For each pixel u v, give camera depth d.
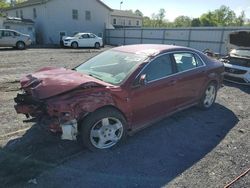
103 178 3.31
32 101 3.66
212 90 6.05
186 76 5.06
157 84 4.42
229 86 8.81
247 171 3.53
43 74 4.11
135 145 4.19
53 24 32.34
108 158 3.77
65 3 32.66
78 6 33.81
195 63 5.49
